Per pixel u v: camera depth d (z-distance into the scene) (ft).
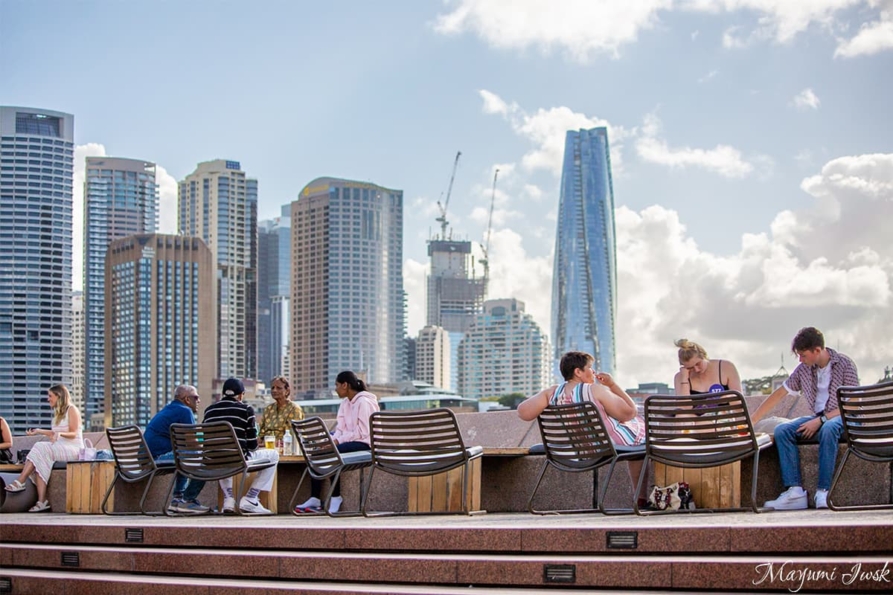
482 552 24.54
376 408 38.34
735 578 21.36
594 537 23.65
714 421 28.55
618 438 32.48
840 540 22.03
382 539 25.57
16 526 30.91
